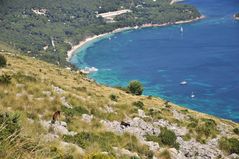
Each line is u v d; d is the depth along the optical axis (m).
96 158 14.21
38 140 11.77
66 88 44.84
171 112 49.78
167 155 28.33
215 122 51.00
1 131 9.60
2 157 8.73
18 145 9.20
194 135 38.16
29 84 35.88
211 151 34.38
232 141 37.62
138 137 31.73
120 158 22.66
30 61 86.44
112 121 34.56
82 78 76.69
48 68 78.56
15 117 15.59
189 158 31.67
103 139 26.73
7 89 32.03
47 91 36.28
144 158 26.31
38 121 25.56
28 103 29.89
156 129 35.44
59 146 19.75
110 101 43.44
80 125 29.23
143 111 41.56
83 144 23.23
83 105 36.22
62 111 31.27
